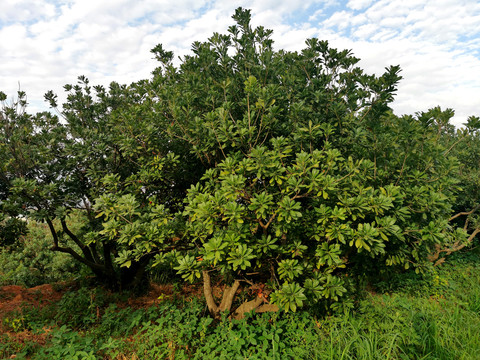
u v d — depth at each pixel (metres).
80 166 6.46
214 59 6.12
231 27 6.38
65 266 9.54
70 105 7.90
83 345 4.65
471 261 9.01
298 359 4.29
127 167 6.71
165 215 4.90
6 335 5.00
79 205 6.75
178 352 4.51
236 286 5.50
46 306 6.34
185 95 5.37
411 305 5.88
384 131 5.05
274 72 5.85
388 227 4.34
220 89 5.93
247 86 4.53
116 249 7.64
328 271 4.75
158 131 5.77
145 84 6.92
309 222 4.84
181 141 5.62
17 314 5.84
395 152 5.48
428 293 6.69
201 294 7.07
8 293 7.24
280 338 4.88
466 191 9.21
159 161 5.42
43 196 5.86
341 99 5.63
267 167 4.10
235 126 4.59
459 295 6.67
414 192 5.13
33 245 9.79
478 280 7.50
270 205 4.37
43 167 6.52
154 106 5.54
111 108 8.47
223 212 4.12
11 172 6.39
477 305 5.98
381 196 4.28
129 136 5.73
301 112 5.15
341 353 4.36
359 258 5.68
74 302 6.26
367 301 5.73
